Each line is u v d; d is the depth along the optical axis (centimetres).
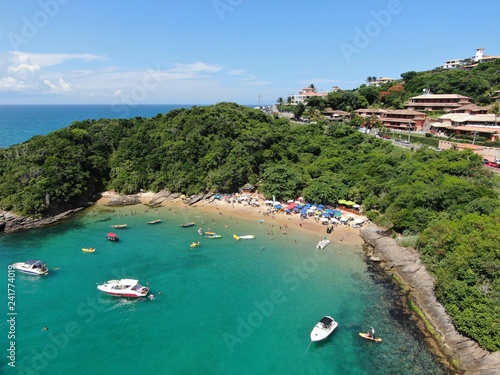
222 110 13850
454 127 12250
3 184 8969
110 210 9862
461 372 4062
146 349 4466
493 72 16488
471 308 4475
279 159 12019
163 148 11756
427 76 17988
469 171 8231
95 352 4394
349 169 10775
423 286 5678
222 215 9381
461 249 5269
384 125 14862
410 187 8156
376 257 6869
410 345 4547
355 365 4250
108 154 12100
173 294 5666
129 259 6812
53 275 6178
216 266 6594
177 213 9575
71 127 12288
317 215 9125
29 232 8156
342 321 5041
